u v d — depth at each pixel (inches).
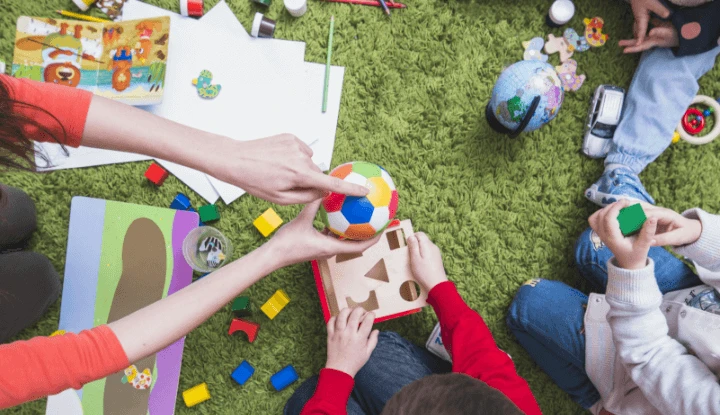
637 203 31.9
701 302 35.0
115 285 42.4
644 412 34.3
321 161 43.3
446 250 43.9
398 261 39.1
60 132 25.2
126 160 43.1
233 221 43.4
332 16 43.4
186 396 42.4
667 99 41.3
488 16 44.0
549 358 40.7
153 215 42.7
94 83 41.6
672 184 44.1
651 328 31.9
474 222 44.0
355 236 32.0
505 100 37.3
